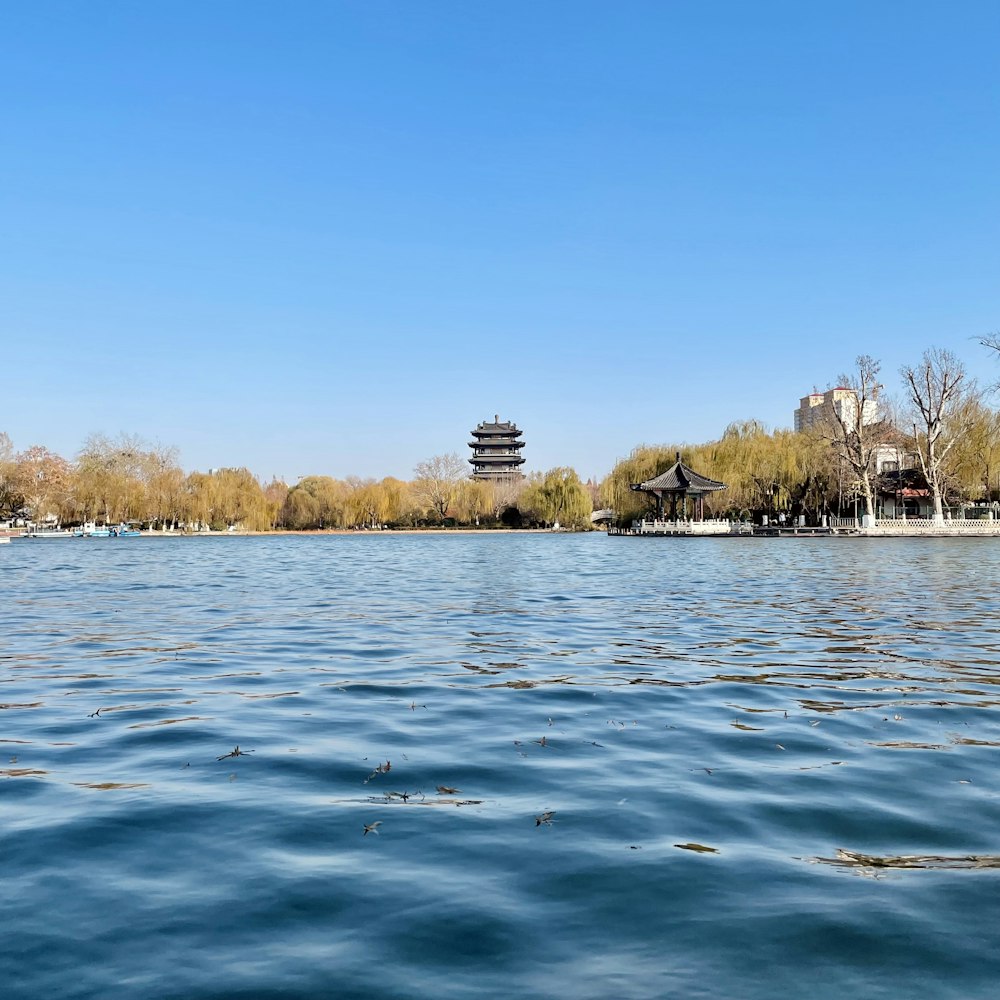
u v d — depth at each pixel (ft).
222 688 42.55
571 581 115.44
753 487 297.12
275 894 18.83
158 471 340.18
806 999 14.83
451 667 48.24
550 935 17.03
